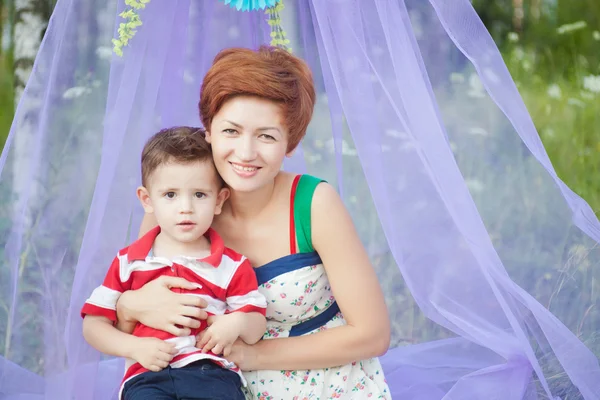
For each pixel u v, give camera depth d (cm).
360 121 255
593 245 302
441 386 298
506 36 570
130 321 227
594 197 473
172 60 278
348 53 253
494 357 302
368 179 257
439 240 257
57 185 254
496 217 304
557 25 583
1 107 472
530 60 559
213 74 222
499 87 255
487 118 286
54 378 249
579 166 489
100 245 251
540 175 295
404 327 343
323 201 234
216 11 292
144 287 226
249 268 230
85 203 256
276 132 222
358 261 235
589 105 520
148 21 256
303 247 236
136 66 252
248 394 235
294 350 231
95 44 258
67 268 255
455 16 252
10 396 259
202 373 216
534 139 259
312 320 242
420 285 259
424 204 257
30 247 252
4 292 259
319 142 343
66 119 255
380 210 257
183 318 218
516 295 252
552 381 290
